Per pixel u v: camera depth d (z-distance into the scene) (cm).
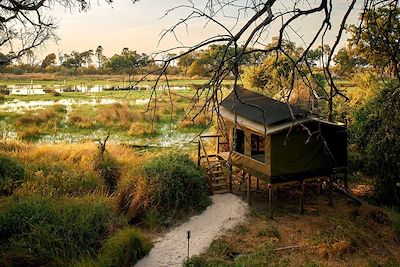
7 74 9181
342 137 1459
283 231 1236
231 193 1566
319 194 1571
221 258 1072
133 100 4181
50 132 2694
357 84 1758
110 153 1802
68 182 1419
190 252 1102
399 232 1201
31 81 7594
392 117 632
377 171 1458
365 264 1031
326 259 1056
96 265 937
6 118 3102
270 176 1312
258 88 1759
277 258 1053
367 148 1458
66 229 1049
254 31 276
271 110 1408
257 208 1423
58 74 9544
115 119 3053
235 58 280
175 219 1323
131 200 1341
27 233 1017
